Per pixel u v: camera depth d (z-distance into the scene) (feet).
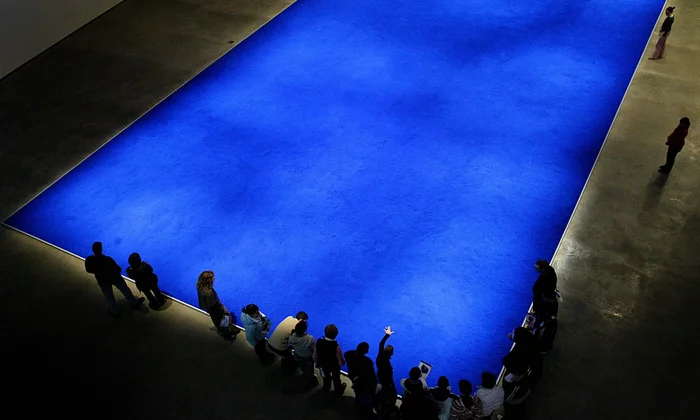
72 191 49.47
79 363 37.27
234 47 64.18
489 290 39.29
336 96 56.49
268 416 33.83
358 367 29.66
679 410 32.37
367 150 50.52
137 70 62.13
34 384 36.35
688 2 64.54
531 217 43.73
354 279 40.68
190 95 58.23
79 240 45.32
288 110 55.42
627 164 46.85
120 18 70.33
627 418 32.19
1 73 62.03
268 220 45.37
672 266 39.42
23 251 44.70
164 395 35.24
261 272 41.68
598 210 43.60
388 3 69.10
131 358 37.29
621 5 65.10
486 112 53.16
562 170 47.16
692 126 49.39
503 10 66.13
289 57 62.08
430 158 49.24
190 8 71.26
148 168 50.90
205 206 46.98
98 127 55.62
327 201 46.39
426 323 37.70
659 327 36.19
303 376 35.53
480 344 36.37
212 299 34.88
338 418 33.42
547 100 53.83
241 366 36.37
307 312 38.96
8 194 49.80
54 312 40.32
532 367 30.73
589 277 39.29
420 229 43.57
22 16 62.08
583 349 35.40
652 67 56.13
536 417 32.50
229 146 52.24
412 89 56.49
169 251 43.80
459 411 29.25
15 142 54.80
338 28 65.82
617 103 52.70
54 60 64.49
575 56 58.70
